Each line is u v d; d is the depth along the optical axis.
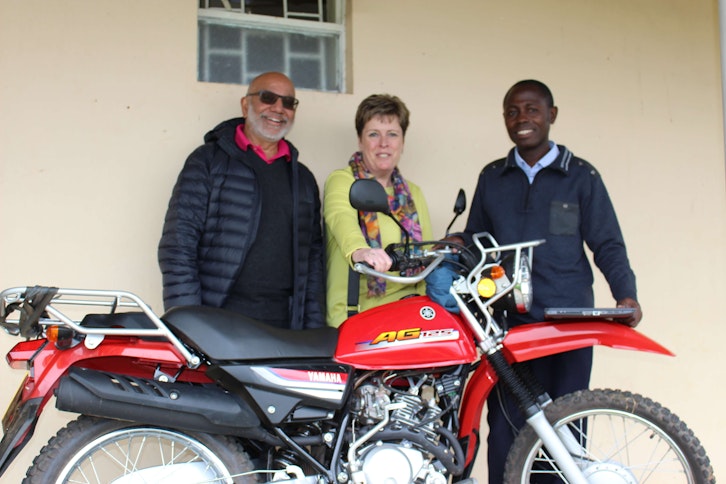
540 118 3.00
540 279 2.96
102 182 3.39
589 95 4.13
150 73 3.48
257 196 3.04
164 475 2.46
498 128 3.97
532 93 3.00
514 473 2.64
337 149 3.74
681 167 4.25
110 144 3.41
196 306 2.51
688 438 2.57
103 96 3.41
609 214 2.97
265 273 3.04
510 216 3.04
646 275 4.14
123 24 3.46
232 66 3.79
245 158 3.08
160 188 3.46
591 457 2.70
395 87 3.83
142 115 3.46
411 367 2.51
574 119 4.10
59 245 3.33
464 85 3.93
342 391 2.46
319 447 2.58
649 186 4.19
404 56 3.85
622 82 4.19
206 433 2.48
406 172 3.83
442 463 2.56
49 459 2.36
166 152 3.48
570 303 2.94
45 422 3.29
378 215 3.13
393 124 3.17
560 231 2.95
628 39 4.21
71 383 2.32
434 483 2.52
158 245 3.19
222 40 3.78
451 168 3.89
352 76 3.78
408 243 2.54
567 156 3.02
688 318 4.19
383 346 2.50
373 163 3.17
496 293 2.57
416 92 3.86
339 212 3.00
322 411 2.47
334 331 2.57
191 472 2.48
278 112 3.11
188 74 3.53
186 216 2.94
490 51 3.98
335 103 3.74
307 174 3.27
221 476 2.49
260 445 2.60
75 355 2.35
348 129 3.76
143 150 3.45
